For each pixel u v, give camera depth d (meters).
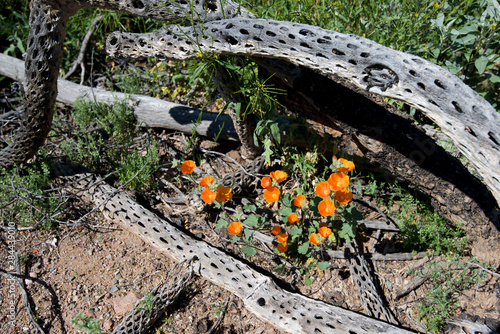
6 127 1.21
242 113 0.99
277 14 1.07
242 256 0.98
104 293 0.92
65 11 0.89
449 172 0.91
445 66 1.08
